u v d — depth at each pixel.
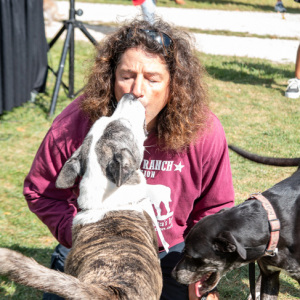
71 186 3.20
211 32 15.67
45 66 9.13
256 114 8.78
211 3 22.09
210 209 3.72
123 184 3.23
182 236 3.74
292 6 22.28
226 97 9.55
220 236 3.31
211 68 11.36
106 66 3.34
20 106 8.68
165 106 3.31
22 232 5.22
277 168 6.84
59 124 3.50
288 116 8.72
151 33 3.12
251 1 23.36
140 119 3.22
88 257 2.84
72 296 2.38
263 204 3.55
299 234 3.53
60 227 3.50
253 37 15.21
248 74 11.09
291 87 9.66
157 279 2.92
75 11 8.82
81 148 3.26
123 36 3.22
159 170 3.44
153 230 3.28
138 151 3.25
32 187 3.64
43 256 4.88
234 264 3.49
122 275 2.64
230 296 4.47
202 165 3.46
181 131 3.27
